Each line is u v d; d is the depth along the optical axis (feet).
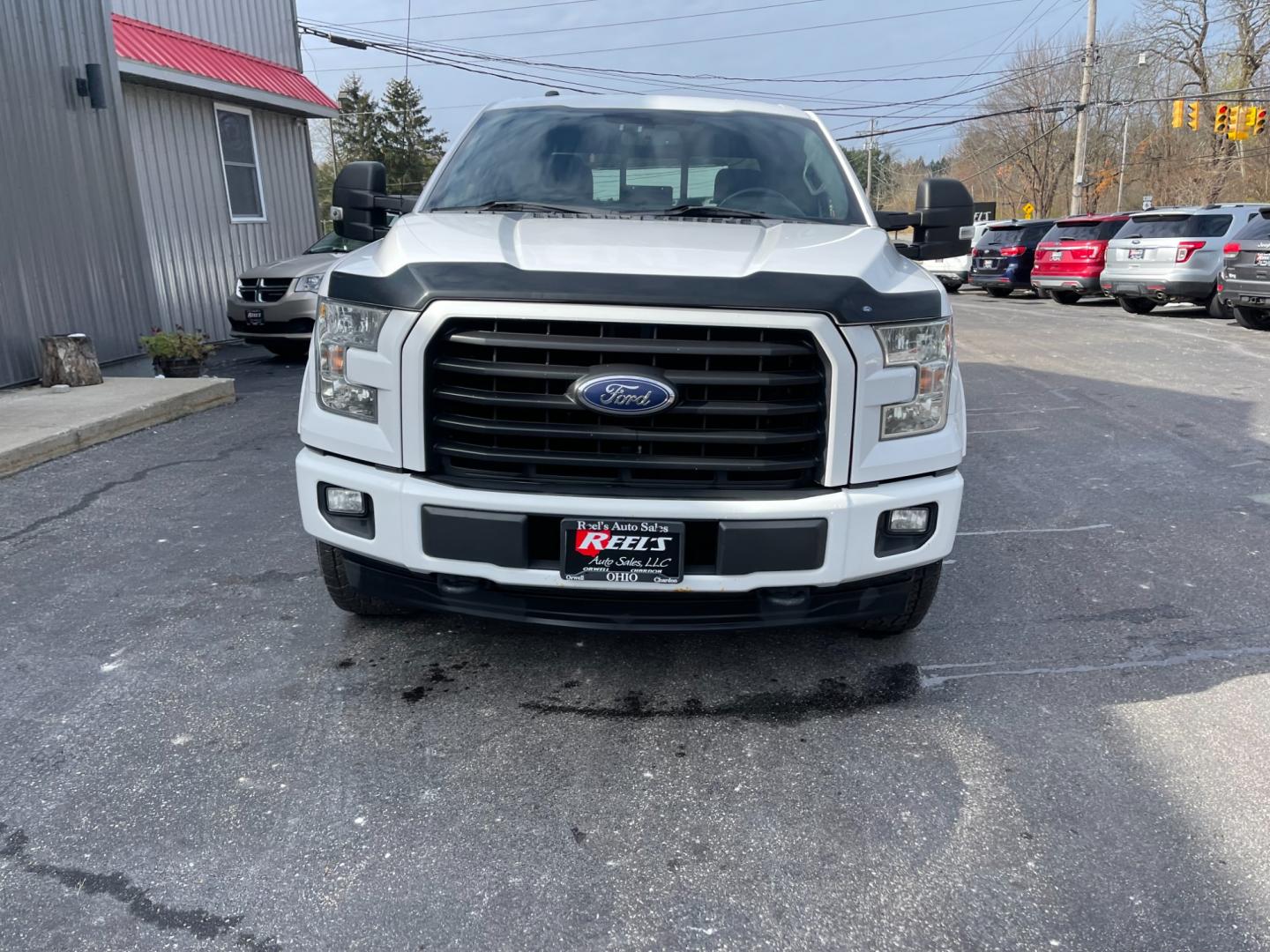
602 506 8.92
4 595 13.19
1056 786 8.92
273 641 11.81
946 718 10.14
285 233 48.80
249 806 8.48
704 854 7.93
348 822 8.28
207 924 7.06
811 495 9.18
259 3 46.55
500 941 6.95
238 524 16.25
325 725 9.88
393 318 9.10
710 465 9.00
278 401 27.76
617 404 8.70
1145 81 165.99
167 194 39.55
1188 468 20.15
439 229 10.39
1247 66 134.00
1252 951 6.85
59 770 9.00
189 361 29.73
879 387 9.16
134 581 13.73
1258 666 11.32
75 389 25.90
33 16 26.03
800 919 7.20
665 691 10.68
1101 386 30.09
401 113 215.31
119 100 30.04
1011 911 7.28
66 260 27.48
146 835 8.06
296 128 49.55
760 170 13.19
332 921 7.11
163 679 10.82
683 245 9.78
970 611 12.98
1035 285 67.56
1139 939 6.98
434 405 9.24
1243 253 43.47
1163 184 162.91
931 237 14.26
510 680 10.89
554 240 9.82
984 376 32.42
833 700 10.53
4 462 18.99
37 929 6.97
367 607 12.10
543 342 8.71
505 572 9.14
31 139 25.98
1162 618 12.71
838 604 9.75
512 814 8.45
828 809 8.55
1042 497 18.26
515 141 13.69
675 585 9.09
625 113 14.11
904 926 7.14
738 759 9.35
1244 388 29.48
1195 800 8.70
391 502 9.33
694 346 8.70
